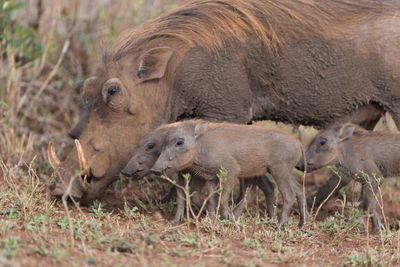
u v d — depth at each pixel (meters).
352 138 12.48
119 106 12.11
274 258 9.24
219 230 10.66
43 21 19.75
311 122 13.70
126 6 21.61
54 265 7.80
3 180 13.37
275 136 11.66
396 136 12.26
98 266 7.87
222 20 12.72
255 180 12.74
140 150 11.67
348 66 12.82
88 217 10.77
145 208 12.33
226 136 11.42
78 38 19.97
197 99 12.88
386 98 12.98
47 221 10.03
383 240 10.50
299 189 12.09
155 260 8.57
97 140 12.10
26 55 17.64
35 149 16.34
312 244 10.61
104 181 12.29
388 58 12.68
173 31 12.70
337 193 14.56
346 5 12.98
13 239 8.50
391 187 16.27
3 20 17.38
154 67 12.34
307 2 12.93
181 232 10.51
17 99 17.08
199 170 11.45
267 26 12.72
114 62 12.58
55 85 18.84
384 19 12.77
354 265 9.10
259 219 11.55
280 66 12.84
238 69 12.78
